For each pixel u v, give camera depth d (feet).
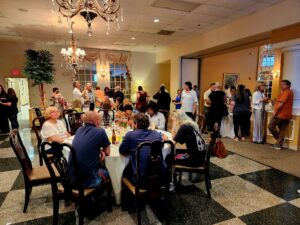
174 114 9.46
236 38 18.39
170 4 14.84
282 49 15.11
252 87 32.12
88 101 19.57
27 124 23.15
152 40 26.04
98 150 6.67
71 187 6.36
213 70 30.19
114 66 33.47
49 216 7.08
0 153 13.44
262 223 6.76
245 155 13.12
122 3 14.64
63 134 9.37
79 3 10.68
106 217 7.04
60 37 24.94
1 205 7.68
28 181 7.12
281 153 13.53
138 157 6.16
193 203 7.88
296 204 7.83
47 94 29.91
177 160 8.51
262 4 14.73
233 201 8.02
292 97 14.01
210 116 17.83
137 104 19.70
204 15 17.06
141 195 6.44
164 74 36.09
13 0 14.08
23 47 28.25
